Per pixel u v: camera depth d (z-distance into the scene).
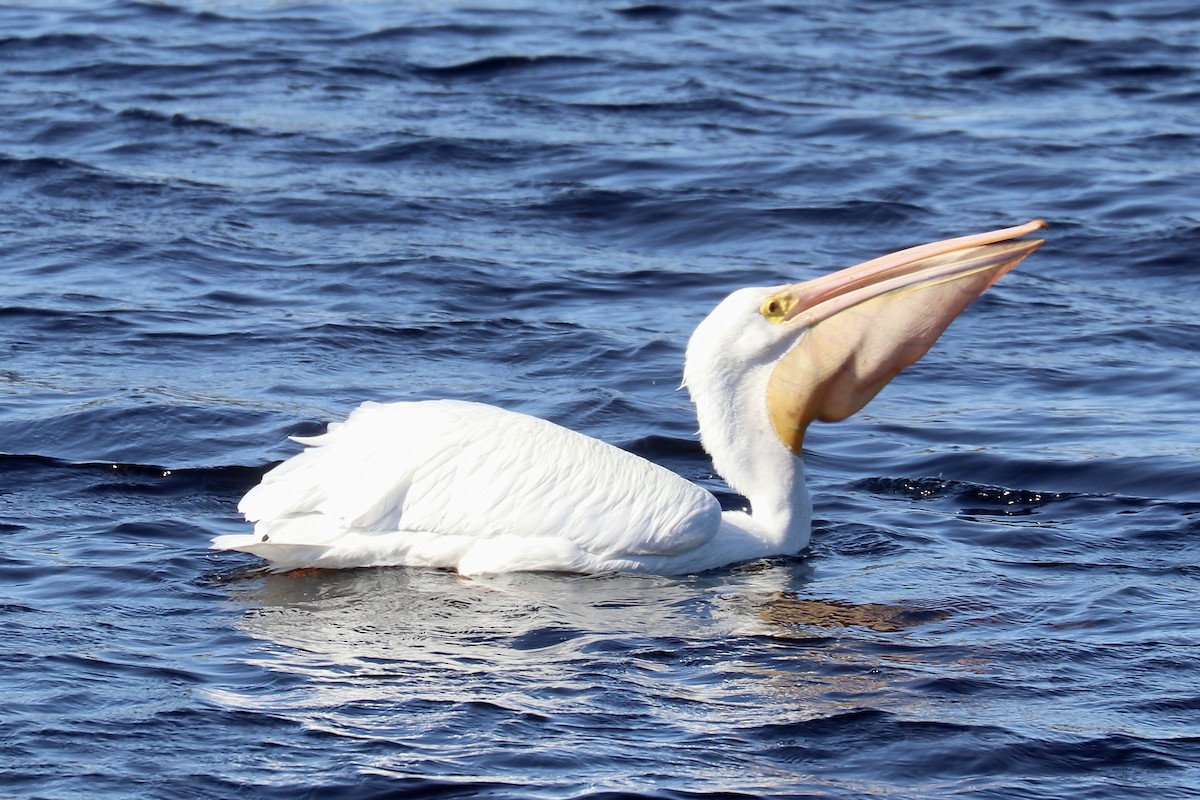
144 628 10.37
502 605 11.09
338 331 17.38
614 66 29.36
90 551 11.75
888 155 24.70
